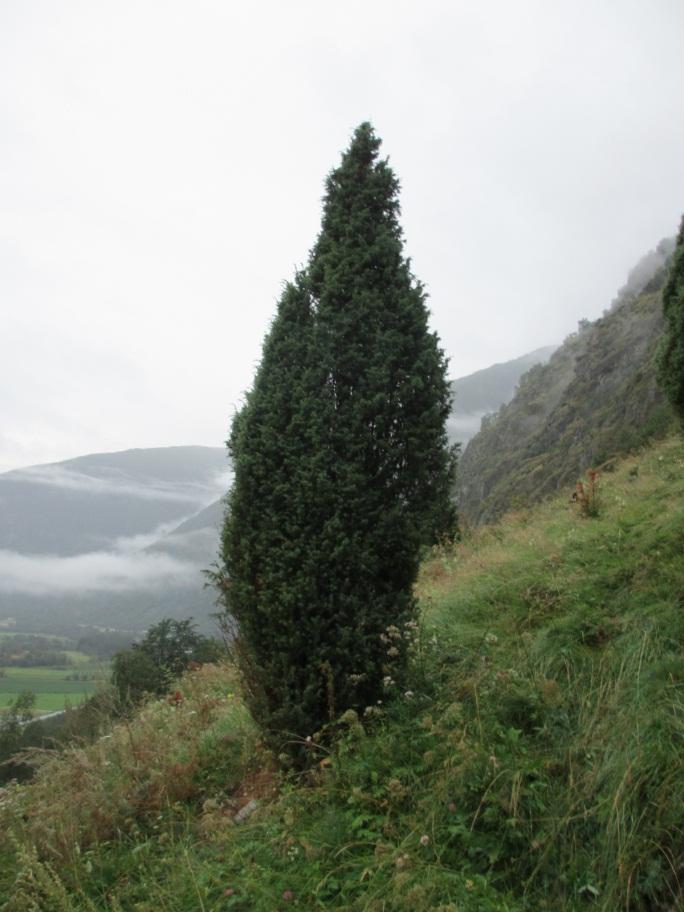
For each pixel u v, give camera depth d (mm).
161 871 3580
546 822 3158
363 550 4246
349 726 4035
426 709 4152
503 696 4094
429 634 5242
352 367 4605
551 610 5379
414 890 2752
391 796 3475
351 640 4152
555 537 7773
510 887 2943
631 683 3818
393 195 5184
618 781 3117
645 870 2756
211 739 5230
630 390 40625
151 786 4555
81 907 3301
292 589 4090
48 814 4238
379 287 4859
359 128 5254
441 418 4703
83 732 5617
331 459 4344
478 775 3416
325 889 3072
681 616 4320
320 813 3633
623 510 7852
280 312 4879
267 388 4648
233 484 4570
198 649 15094
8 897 3475
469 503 70062
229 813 4129
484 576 6859
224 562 4543
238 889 3158
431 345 4730
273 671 4172
